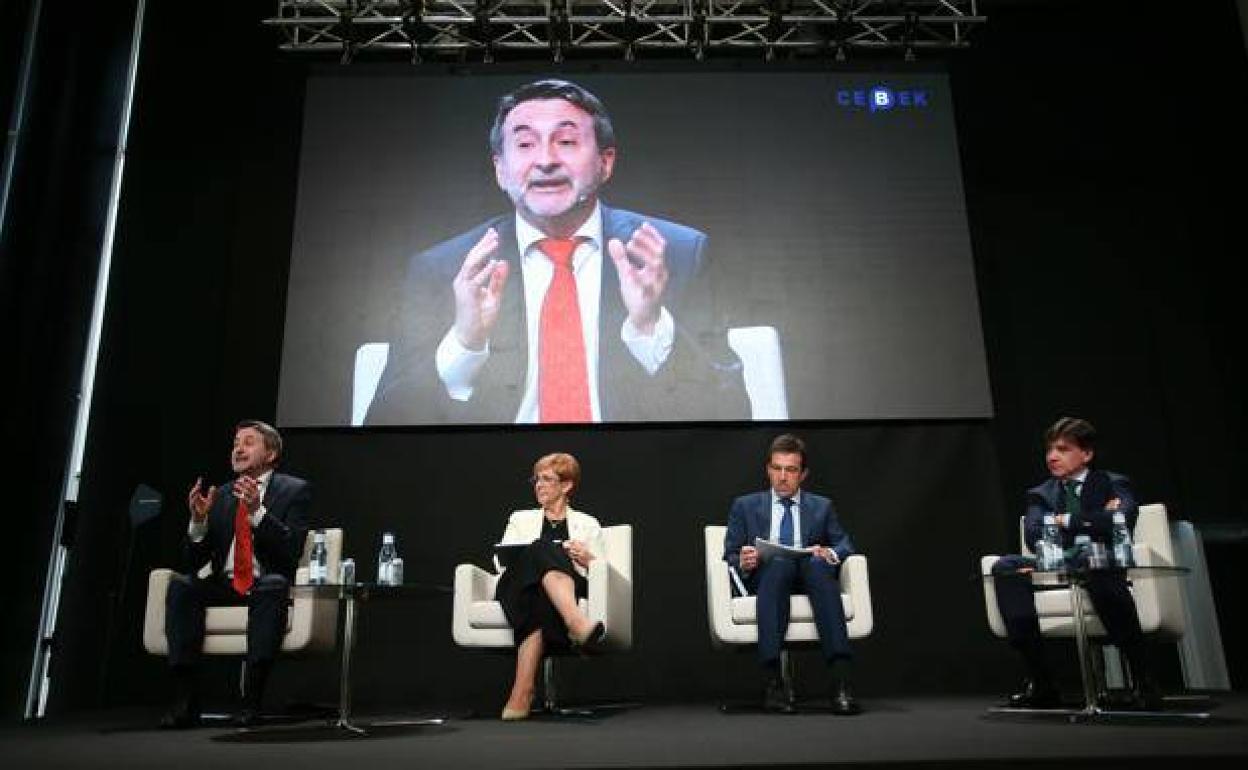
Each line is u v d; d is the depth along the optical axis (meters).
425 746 2.23
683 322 4.35
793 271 4.42
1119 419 4.51
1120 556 2.63
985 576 2.69
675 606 4.13
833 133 4.61
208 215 4.59
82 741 2.46
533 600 2.92
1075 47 4.98
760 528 3.30
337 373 4.28
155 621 2.93
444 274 4.40
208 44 4.81
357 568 4.14
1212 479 4.44
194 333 4.44
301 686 4.02
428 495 4.23
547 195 4.50
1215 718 2.47
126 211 4.54
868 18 4.72
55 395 4.16
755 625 3.18
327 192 4.50
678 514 4.22
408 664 4.05
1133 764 1.77
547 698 3.26
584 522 3.33
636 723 2.78
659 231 4.46
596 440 4.30
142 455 4.28
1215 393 4.53
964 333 4.36
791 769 1.80
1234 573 4.34
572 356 4.30
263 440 3.05
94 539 4.15
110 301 4.43
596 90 4.65
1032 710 2.77
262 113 4.75
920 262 4.45
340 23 4.65
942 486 4.25
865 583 3.14
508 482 4.25
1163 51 4.94
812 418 4.25
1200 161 4.79
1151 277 4.69
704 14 4.68
